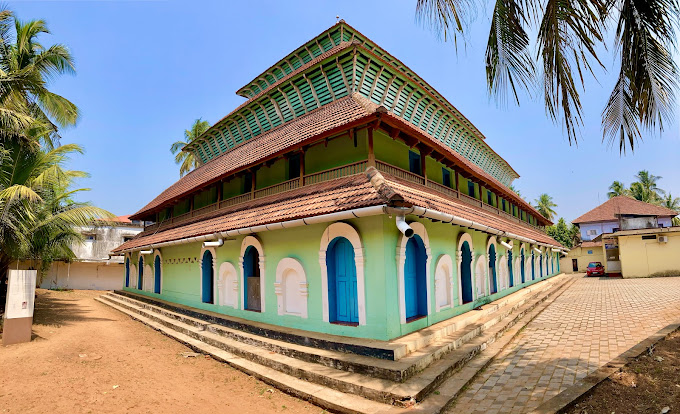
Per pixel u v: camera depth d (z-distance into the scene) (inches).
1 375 278.2
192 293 505.7
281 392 243.8
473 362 272.1
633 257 1063.0
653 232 1037.8
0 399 231.8
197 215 575.8
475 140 673.6
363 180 292.4
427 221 337.1
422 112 494.6
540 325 410.6
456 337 298.4
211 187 538.9
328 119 360.8
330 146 373.4
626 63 223.5
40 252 538.6
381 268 266.4
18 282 388.8
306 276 316.8
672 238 1021.8
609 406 180.7
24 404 224.4
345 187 298.2
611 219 1647.4
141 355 342.0
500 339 338.3
